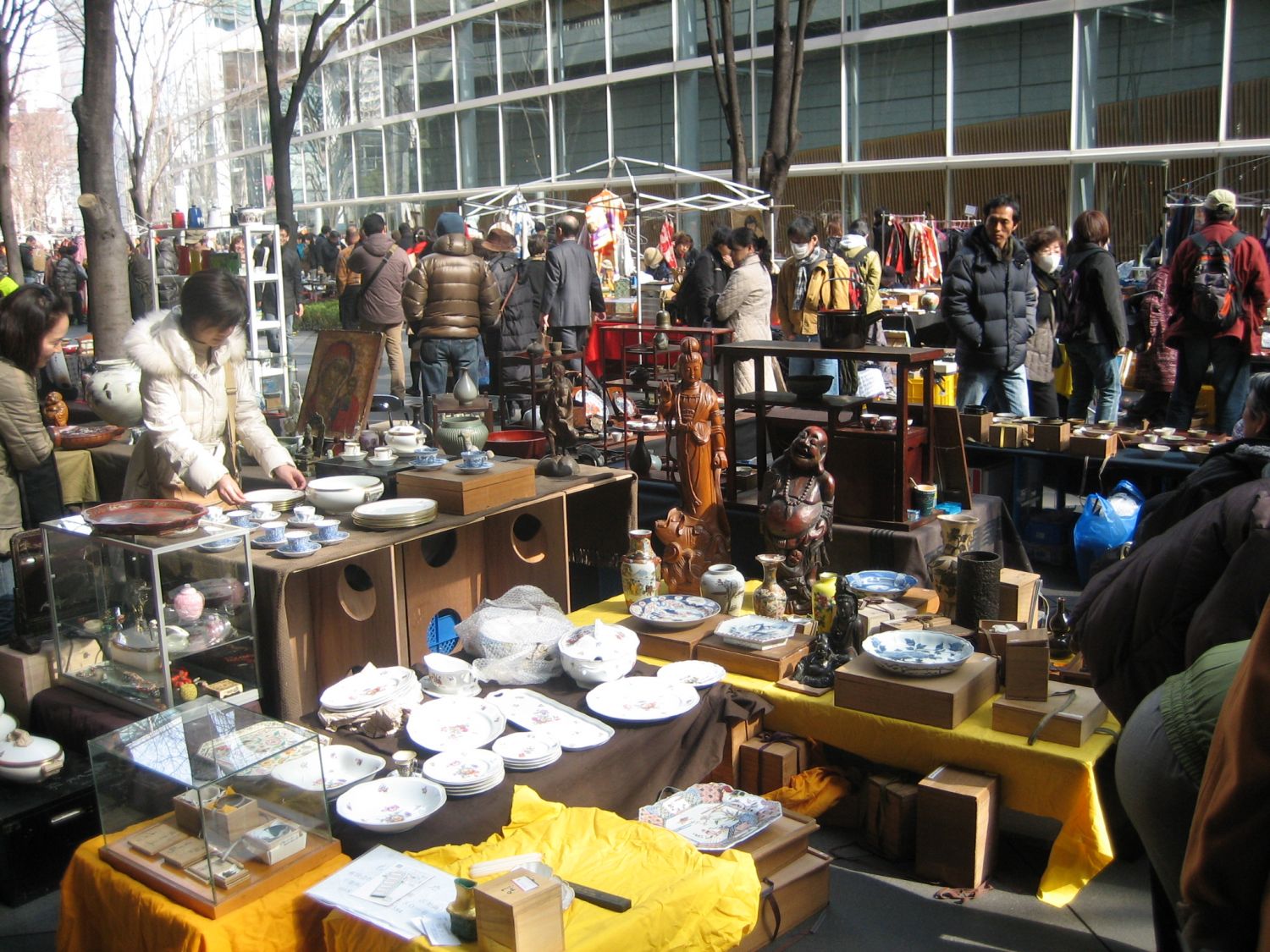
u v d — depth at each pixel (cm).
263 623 331
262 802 246
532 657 356
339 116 2938
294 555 336
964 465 462
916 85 1677
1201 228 646
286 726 263
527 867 235
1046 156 1538
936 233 1490
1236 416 639
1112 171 1491
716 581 399
